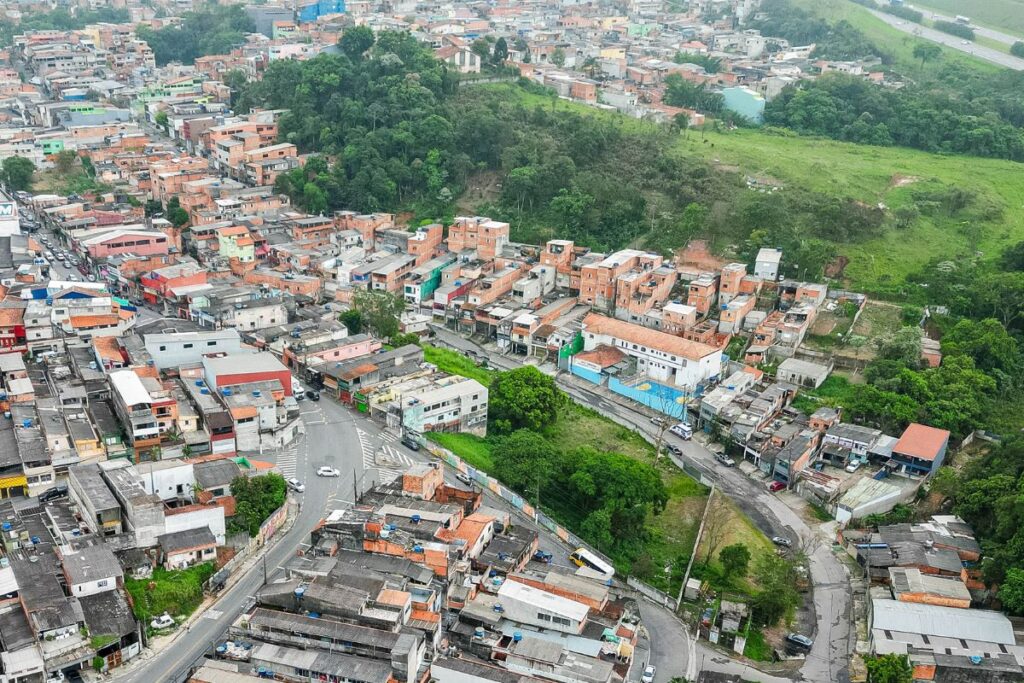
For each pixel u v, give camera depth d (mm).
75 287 181250
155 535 121438
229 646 105000
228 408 149250
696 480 159125
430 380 175750
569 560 134625
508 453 150375
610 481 143875
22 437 138125
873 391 172500
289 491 141375
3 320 166875
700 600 129625
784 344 194875
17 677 100188
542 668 107625
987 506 138875
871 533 143375
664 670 115250
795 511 152375
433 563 116625
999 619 120188
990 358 184375
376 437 161000
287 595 108875
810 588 133750
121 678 104125
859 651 120625
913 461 156125
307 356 177125
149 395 144250
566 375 194125
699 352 182625
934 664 112500
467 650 112688
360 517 123250
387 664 101125
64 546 117375
